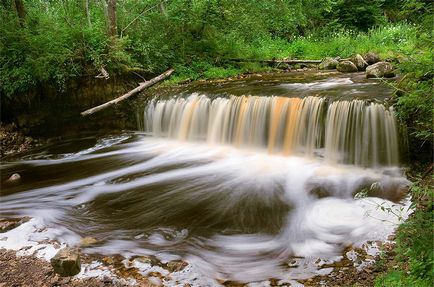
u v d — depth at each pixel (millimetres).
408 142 7555
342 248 5457
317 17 22547
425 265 3613
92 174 8898
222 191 7566
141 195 7594
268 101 9523
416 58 5980
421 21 5277
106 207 7137
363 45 16734
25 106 11164
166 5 15148
